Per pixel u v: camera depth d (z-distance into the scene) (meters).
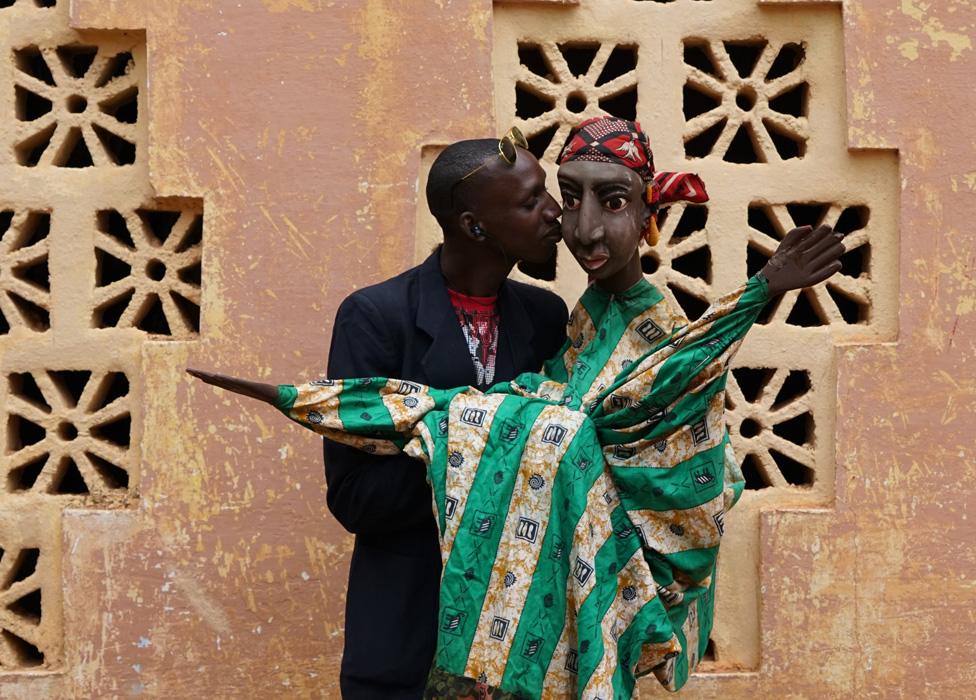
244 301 3.32
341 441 2.68
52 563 3.35
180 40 3.33
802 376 3.60
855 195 3.42
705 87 3.47
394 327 2.79
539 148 3.91
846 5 3.39
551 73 3.57
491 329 2.88
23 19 3.41
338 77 3.34
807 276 2.53
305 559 3.32
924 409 3.35
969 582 3.34
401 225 3.34
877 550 3.34
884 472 3.35
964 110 3.38
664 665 2.65
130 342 3.38
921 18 3.38
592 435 2.60
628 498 2.64
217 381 2.57
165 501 3.30
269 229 3.33
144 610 3.29
